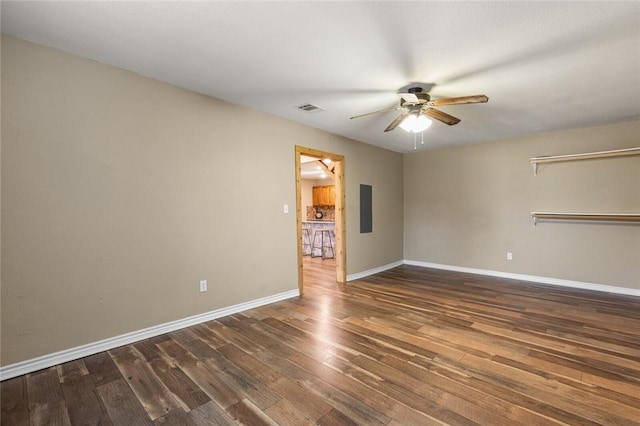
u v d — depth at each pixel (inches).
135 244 107.0
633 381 81.9
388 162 236.8
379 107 140.4
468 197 219.5
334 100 131.6
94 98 97.6
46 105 89.0
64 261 92.5
